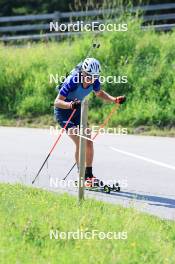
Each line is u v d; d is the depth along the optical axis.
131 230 10.73
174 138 23.67
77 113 14.91
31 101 28.25
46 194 13.70
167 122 25.72
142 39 29.84
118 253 9.66
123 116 26.25
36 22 50.03
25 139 22.83
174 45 29.59
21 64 30.16
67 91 14.59
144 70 28.30
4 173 16.91
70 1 48.22
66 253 9.59
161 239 10.72
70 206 12.44
